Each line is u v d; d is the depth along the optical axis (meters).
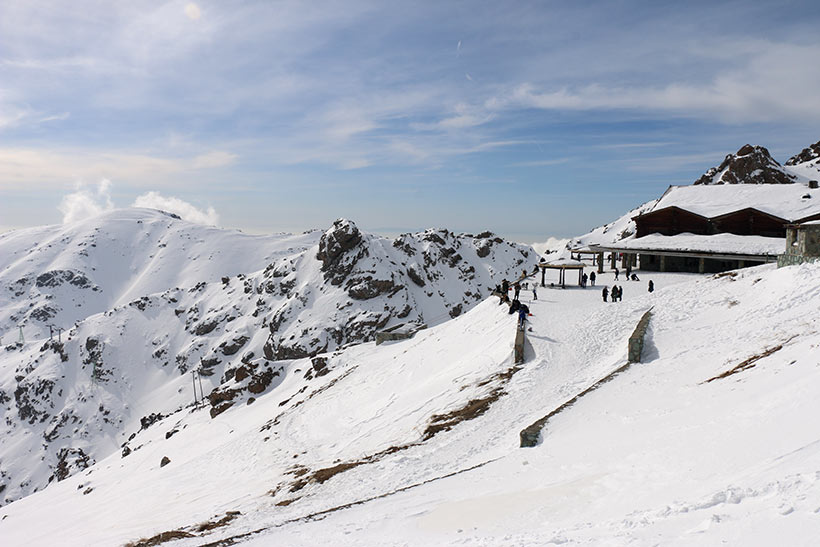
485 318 54.59
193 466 48.00
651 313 40.94
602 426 22.00
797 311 30.81
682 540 8.44
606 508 12.50
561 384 32.88
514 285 63.12
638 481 13.77
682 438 16.31
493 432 27.88
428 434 30.83
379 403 44.91
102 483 60.78
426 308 198.75
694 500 10.20
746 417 15.69
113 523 36.34
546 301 53.53
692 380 25.17
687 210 77.00
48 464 161.88
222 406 77.62
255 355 185.62
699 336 33.59
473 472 20.39
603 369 33.91
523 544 10.83
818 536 6.74
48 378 192.62
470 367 41.81
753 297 37.88
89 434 170.38
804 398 14.52
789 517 7.64
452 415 32.78
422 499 17.55
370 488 24.17
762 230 71.19
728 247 65.31
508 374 36.78
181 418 87.06
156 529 29.98
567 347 39.00
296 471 34.41
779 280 36.97
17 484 156.88
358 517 16.83
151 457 66.06
